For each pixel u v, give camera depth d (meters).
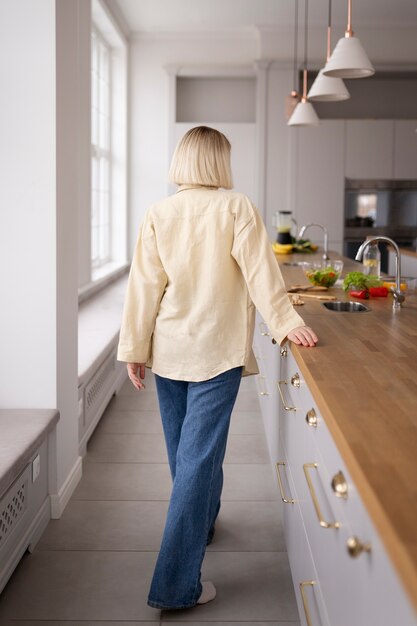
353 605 1.21
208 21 8.05
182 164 2.10
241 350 2.07
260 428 3.96
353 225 8.65
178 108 8.70
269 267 2.01
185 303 2.08
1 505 2.12
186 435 2.08
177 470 2.07
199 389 2.08
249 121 8.74
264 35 8.21
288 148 8.45
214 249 2.03
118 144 8.34
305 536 1.85
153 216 2.09
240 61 8.52
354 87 8.85
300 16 7.90
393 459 1.15
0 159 2.57
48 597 2.18
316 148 8.46
